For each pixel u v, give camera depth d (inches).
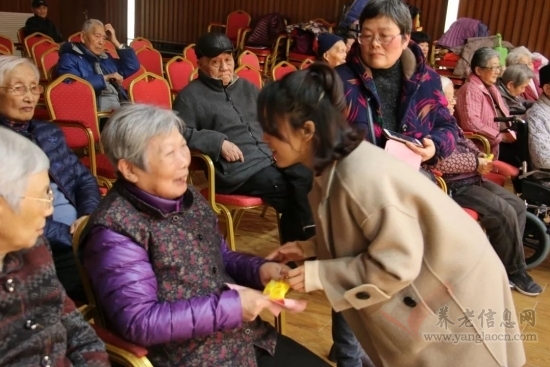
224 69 112.0
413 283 48.3
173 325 47.5
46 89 135.4
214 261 54.1
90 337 47.0
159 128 49.6
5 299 40.7
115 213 49.4
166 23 400.5
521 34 280.8
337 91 45.1
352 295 46.8
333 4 331.6
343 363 75.9
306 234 105.4
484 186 121.3
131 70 199.0
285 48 314.5
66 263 73.4
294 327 98.0
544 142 123.0
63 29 420.2
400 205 45.0
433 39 307.6
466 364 49.5
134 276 48.1
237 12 354.3
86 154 145.8
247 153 110.1
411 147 65.4
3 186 38.4
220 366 52.2
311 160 46.7
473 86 146.9
